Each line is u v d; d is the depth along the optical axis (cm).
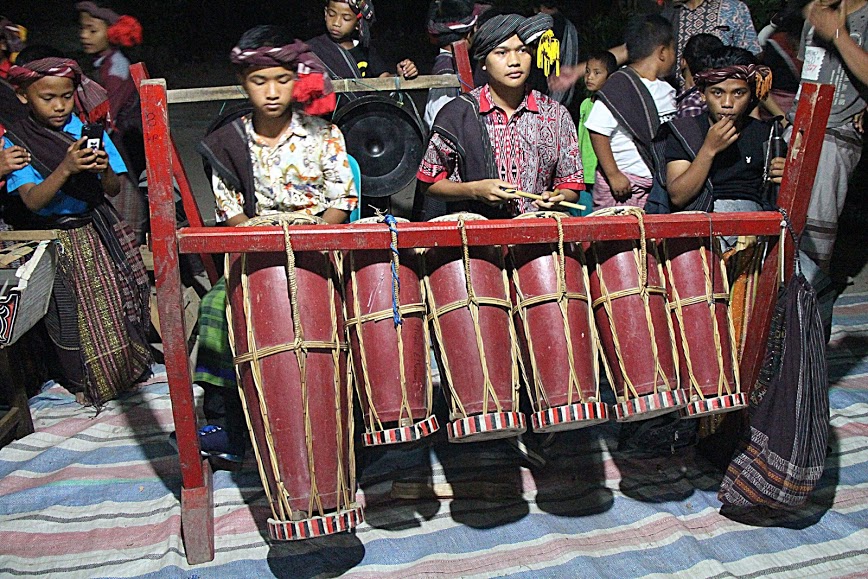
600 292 232
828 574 239
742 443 256
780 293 248
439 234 219
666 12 439
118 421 329
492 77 279
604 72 412
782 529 258
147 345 361
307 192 264
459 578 236
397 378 219
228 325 225
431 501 272
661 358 227
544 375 223
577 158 297
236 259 222
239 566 242
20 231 320
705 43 324
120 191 398
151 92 204
